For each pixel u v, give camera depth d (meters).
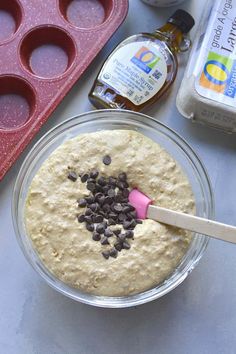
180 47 0.66
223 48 0.62
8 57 0.66
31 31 0.66
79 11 0.69
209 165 0.67
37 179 0.59
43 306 0.63
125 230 0.58
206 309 0.64
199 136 0.67
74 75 0.65
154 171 0.59
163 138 0.64
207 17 0.64
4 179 0.65
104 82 0.64
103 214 0.58
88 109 0.67
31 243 0.59
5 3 0.69
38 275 0.63
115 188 0.59
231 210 0.66
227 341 0.64
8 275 0.64
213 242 0.65
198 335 0.64
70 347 0.63
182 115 0.66
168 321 0.64
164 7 0.69
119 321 0.64
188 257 0.60
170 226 0.59
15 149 0.63
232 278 0.65
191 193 0.60
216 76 0.62
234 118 0.62
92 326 0.63
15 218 0.59
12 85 0.67
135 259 0.57
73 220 0.58
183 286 0.64
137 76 0.64
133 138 0.60
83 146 0.60
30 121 0.64
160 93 0.65
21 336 0.63
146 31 0.69
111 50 0.69
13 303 0.63
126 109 0.65
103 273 0.57
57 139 0.63
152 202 0.59
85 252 0.57
